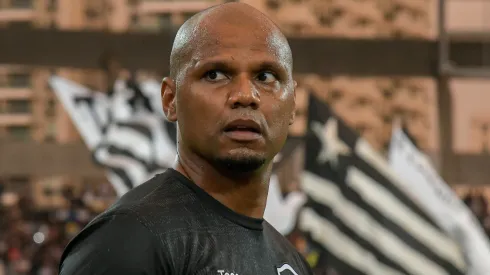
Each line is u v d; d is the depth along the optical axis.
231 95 2.63
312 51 7.76
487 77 7.90
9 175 7.81
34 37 7.50
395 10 8.91
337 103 10.81
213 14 2.74
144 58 7.63
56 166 7.84
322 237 6.82
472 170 8.13
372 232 6.86
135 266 2.42
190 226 2.61
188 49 2.72
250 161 2.64
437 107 8.12
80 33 7.55
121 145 7.28
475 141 8.42
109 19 9.05
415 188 6.96
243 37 2.68
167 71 7.68
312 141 6.93
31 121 12.29
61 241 9.34
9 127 12.24
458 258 6.91
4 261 9.20
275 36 2.73
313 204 6.87
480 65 8.01
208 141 2.65
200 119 2.66
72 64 7.53
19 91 12.62
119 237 2.46
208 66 2.66
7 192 9.74
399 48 7.89
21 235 9.43
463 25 8.31
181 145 2.81
